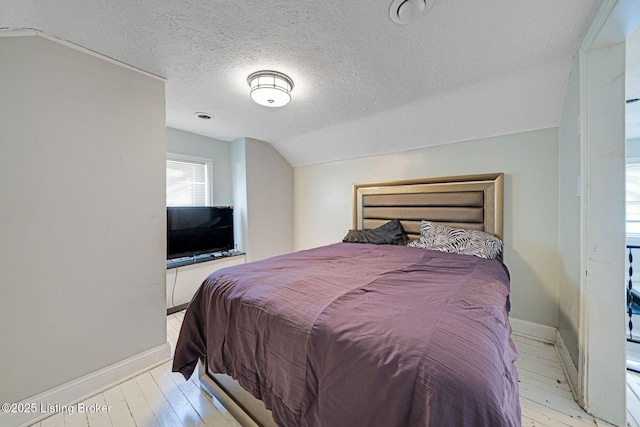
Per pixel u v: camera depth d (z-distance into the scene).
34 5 1.16
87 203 1.53
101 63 1.58
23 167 1.31
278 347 1.01
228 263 3.27
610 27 1.14
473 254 2.00
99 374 1.56
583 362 1.36
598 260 1.30
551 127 2.08
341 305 1.02
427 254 2.02
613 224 1.27
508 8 1.19
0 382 1.26
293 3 1.17
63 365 1.44
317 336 0.90
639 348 1.97
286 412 0.95
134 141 1.73
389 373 0.71
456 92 2.06
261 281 1.37
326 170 3.63
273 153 3.72
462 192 2.44
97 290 1.57
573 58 1.57
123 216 1.68
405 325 0.84
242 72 1.78
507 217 2.28
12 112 1.28
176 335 2.26
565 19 1.25
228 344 1.25
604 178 1.28
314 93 2.10
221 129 3.04
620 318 1.26
